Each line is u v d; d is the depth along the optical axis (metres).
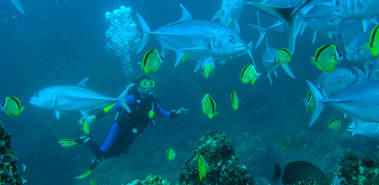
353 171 2.32
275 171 2.64
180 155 11.02
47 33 33.78
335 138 8.97
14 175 1.63
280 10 1.40
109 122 12.50
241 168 2.32
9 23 41.59
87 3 46.50
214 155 2.40
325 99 2.31
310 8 3.23
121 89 15.77
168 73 14.99
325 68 2.93
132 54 22.47
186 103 13.56
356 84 2.27
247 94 13.72
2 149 1.67
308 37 12.66
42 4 44.06
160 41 3.09
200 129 12.48
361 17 2.38
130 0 47.00
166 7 47.66
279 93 13.38
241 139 11.47
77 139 5.98
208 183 2.34
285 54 3.44
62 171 10.88
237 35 2.75
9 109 3.55
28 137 12.72
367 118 2.22
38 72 22.34
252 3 1.42
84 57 23.62
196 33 2.85
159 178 2.31
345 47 3.10
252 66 3.55
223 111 13.31
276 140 10.95
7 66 23.50
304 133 10.57
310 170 2.34
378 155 7.20
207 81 14.31
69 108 3.59
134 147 11.44
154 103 6.03
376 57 2.83
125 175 9.78
